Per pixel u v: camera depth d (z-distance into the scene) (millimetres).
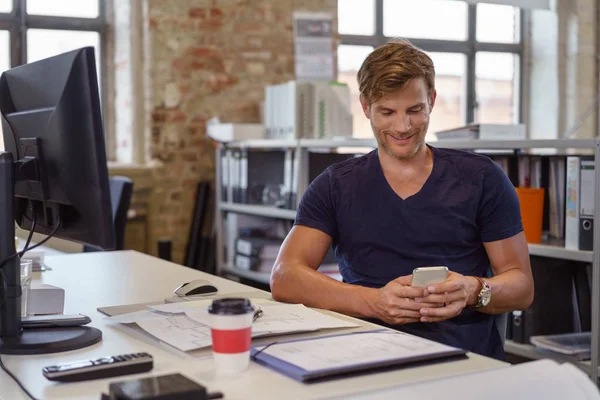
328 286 1774
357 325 1461
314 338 1340
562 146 2543
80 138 1350
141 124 4715
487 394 1078
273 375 1161
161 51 4684
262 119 4762
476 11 5973
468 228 1888
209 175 4867
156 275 2162
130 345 1369
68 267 2311
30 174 1461
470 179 1891
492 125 3227
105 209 1363
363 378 1146
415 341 1318
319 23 5074
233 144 4453
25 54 4586
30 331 1437
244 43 4895
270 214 4055
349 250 1941
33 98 1487
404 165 1898
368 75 1849
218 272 4637
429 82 1847
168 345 1341
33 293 1627
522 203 2754
